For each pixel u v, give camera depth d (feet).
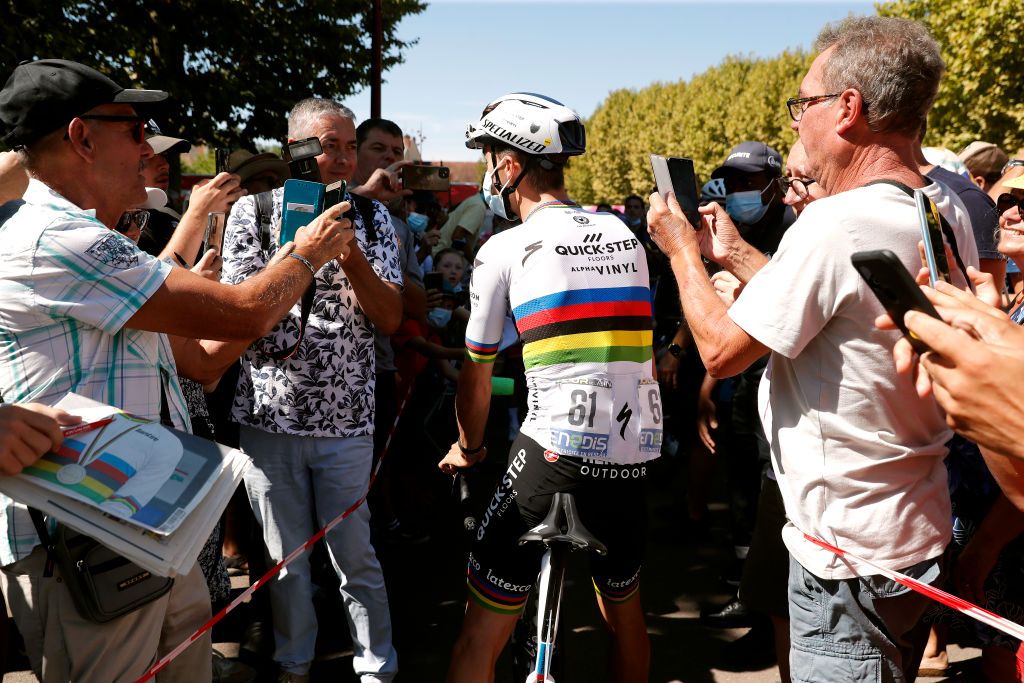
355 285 9.30
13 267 5.55
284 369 9.44
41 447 5.00
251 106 44.68
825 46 6.22
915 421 5.61
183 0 40.91
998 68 55.16
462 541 15.71
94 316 5.62
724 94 146.61
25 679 10.36
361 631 9.88
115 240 5.67
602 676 10.94
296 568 9.78
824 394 5.65
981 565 7.18
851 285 5.35
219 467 5.46
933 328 3.34
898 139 5.83
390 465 15.48
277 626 9.86
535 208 7.95
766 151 12.80
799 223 5.60
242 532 14.23
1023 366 3.10
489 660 7.79
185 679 6.81
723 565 14.70
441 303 16.80
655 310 19.97
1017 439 3.11
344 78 49.83
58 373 5.68
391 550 15.30
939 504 5.84
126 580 5.67
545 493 7.50
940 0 57.11
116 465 5.17
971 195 9.84
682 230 6.80
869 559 5.67
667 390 15.75
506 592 7.85
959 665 10.93
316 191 7.98
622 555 7.99
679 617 12.74
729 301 7.55
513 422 19.63
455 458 8.90
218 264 7.48
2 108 5.87
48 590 5.68
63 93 5.78
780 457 6.01
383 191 11.14
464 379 8.15
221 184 7.84
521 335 7.64
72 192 5.98
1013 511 6.93
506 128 7.92
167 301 5.76
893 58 5.61
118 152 6.08
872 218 5.37
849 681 5.86
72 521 4.91
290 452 9.62
